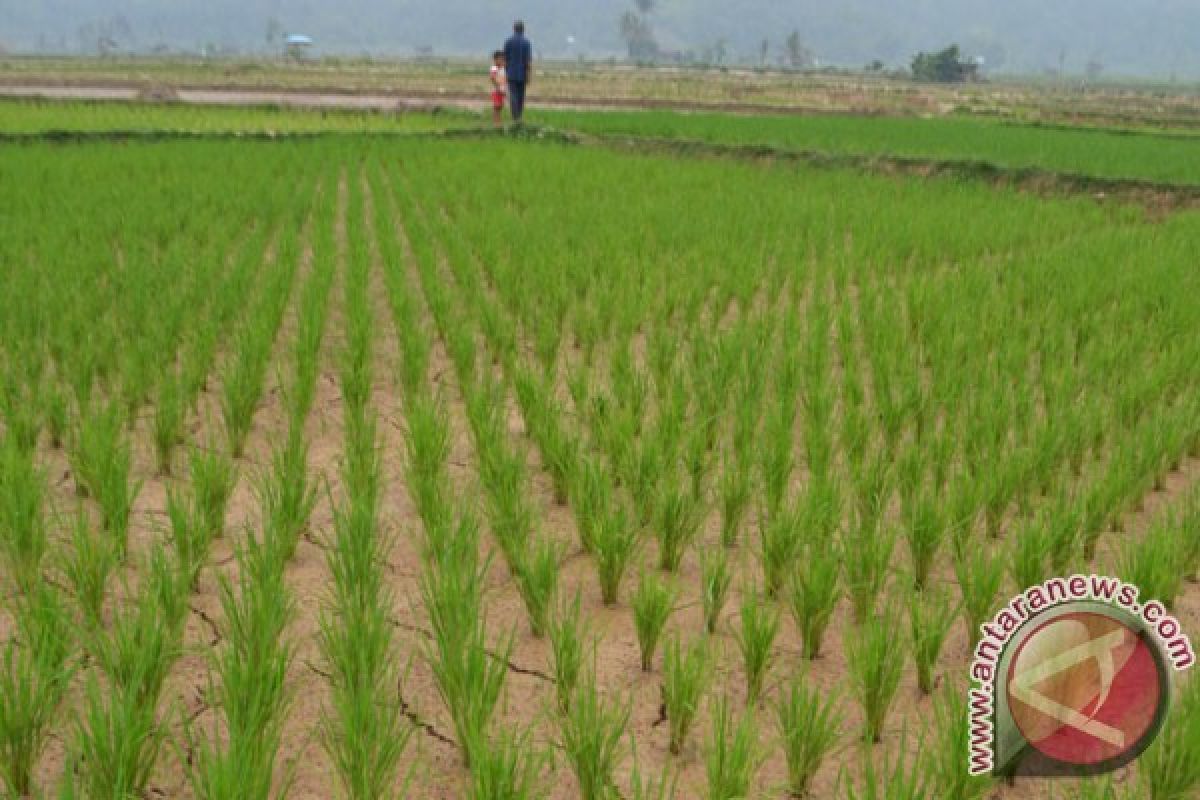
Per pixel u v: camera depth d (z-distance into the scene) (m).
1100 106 63.25
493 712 3.42
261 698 2.94
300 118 28.23
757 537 4.75
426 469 4.84
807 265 9.55
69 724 3.20
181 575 3.57
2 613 3.90
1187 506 4.53
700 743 3.26
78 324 6.64
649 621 3.62
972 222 12.27
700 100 52.28
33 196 12.05
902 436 5.93
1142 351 6.92
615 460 5.10
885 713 3.26
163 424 5.22
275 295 7.74
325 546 3.91
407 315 7.25
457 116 29.86
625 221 11.69
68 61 117.38
